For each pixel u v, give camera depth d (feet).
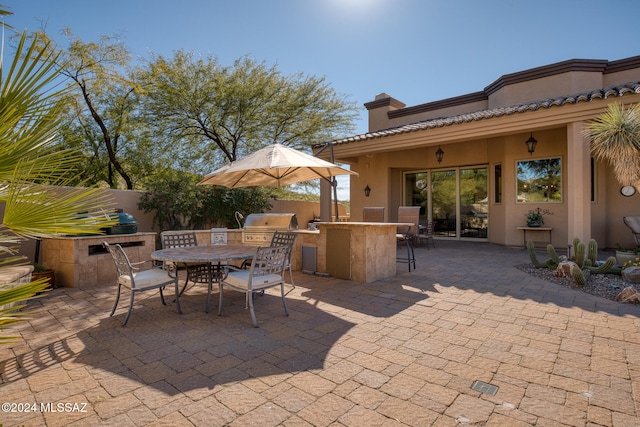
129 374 9.02
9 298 4.95
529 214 32.53
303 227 50.29
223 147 45.83
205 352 10.36
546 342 10.89
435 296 16.34
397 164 40.40
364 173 42.09
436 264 24.72
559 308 14.25
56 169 5.80
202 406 7.59
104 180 44.37
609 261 18.79
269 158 16.76
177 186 31.35
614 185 29.96
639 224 24.67
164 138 43.60
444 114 41.37
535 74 33.94
